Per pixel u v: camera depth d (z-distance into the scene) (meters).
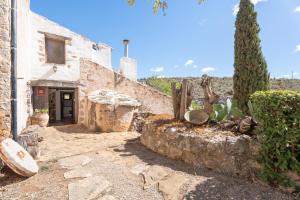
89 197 3.06
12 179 3.80
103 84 11.19
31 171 3.79
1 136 4.99
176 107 5.62
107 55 13.52
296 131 3.04
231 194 3.05
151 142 5.50
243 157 3.66
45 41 9.82
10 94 5.13
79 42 10.97
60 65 10.16
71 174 3.80
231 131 4.38
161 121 5.73
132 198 3.07
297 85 20.95
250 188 3.22
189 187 3.29
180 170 3.97
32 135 4.69
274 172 3.27
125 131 8.58
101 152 5.23
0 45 4.98
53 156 4.94
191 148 4.26
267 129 3.33
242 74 6.66
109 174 3.81
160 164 4.32
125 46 14.59
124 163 4.40
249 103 4.38
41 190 3.31
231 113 5.12
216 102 5.27
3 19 5.01
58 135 7.73
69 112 13.58
